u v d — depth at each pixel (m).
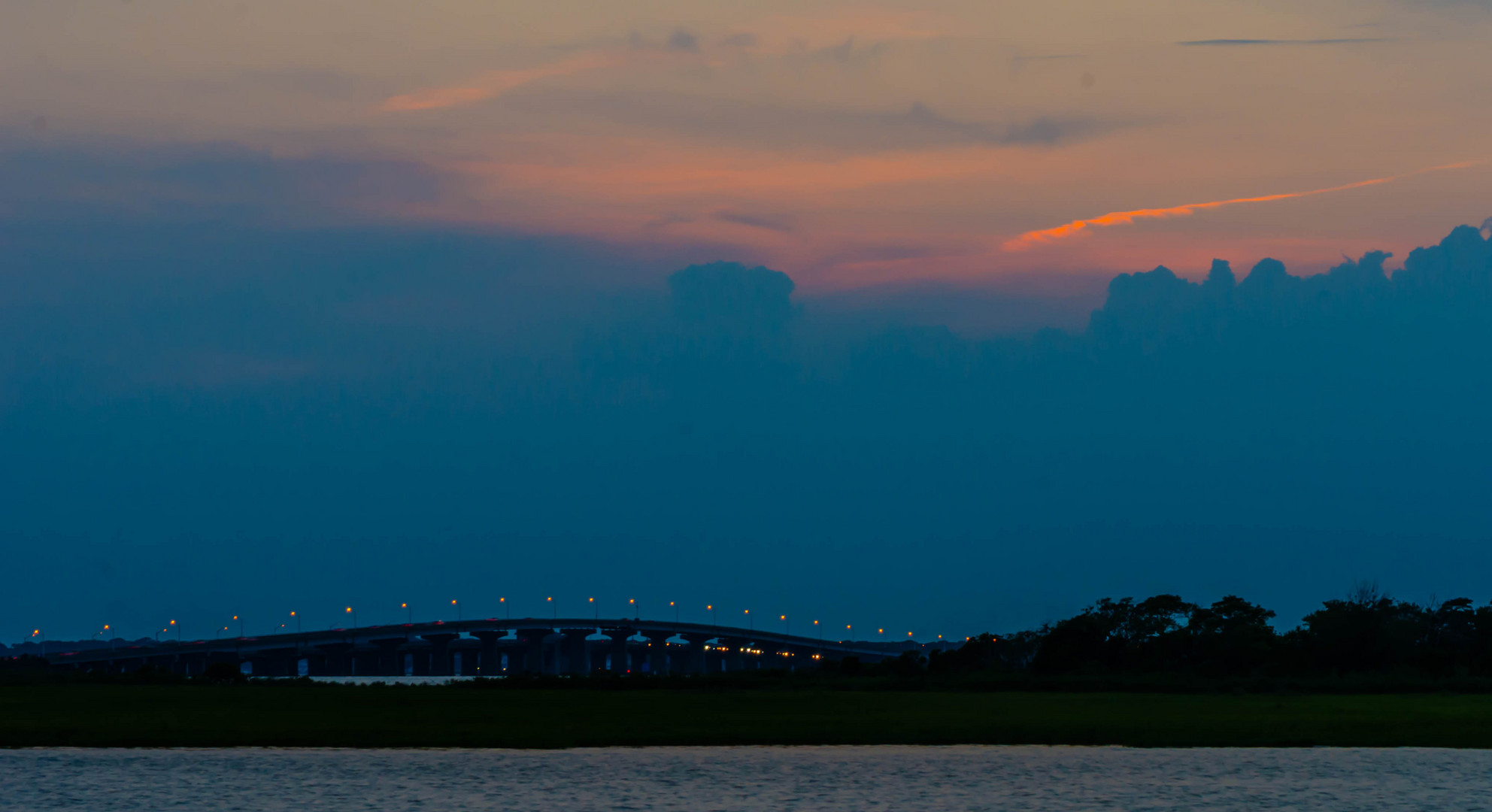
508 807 78.62
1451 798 81.25
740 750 103.62
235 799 80.25
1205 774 91.00
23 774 89.06
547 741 106.31
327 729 111.31
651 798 81.75
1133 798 81.88
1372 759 98.31
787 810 77.94
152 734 106.88
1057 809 78.38
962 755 101.12
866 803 80.25
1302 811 77.56
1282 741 107.38
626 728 114.56
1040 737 110.00
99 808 77.44
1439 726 116.12
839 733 111.06
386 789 84.38
